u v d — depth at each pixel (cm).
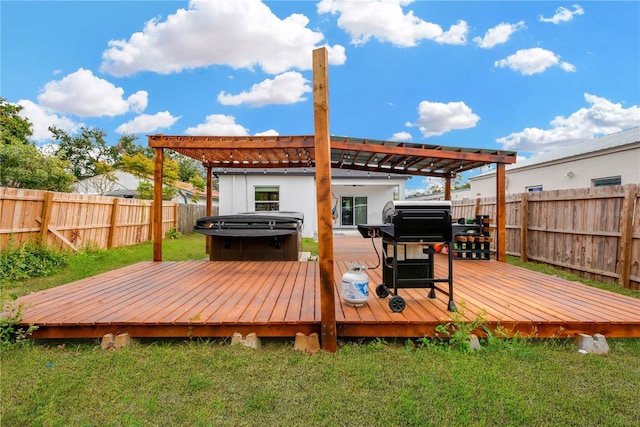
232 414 179
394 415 176
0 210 533
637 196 451
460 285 406
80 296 348
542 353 247
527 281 431
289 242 617
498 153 604
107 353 247
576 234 553
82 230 727
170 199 1828
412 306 309
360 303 305
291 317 275
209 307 306
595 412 179
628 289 451
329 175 257
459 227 321
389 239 322
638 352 253
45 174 1196
